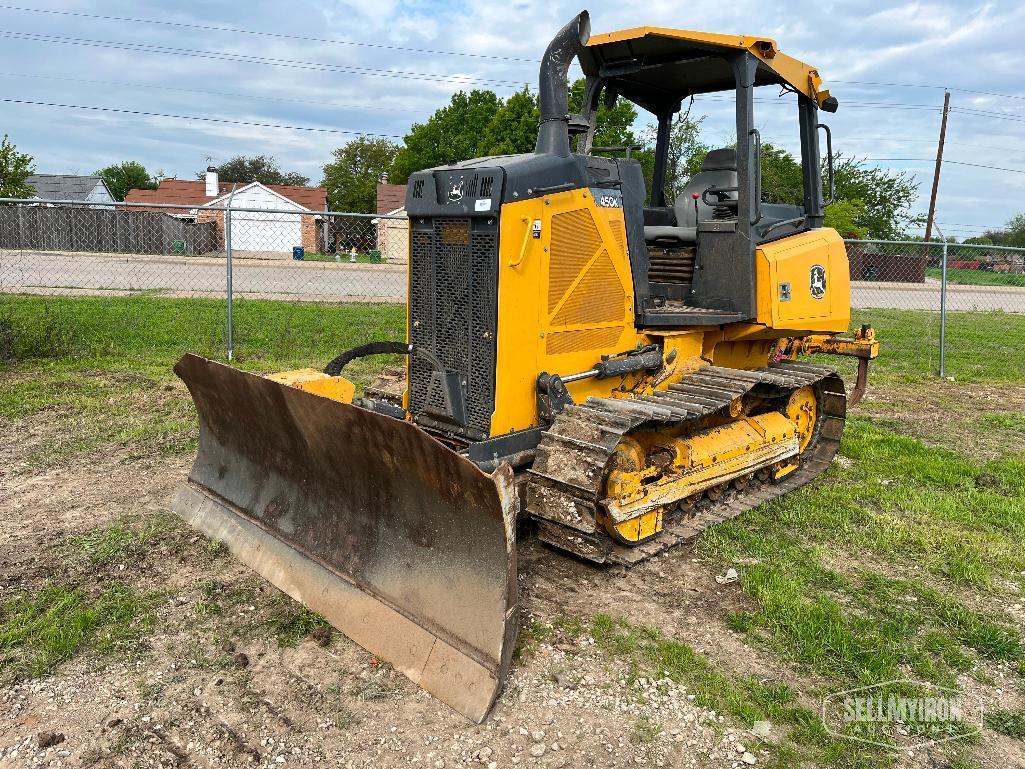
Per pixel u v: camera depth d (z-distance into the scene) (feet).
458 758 9.98
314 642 12.44
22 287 59.06
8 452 21.06
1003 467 22.63
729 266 18.10
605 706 11.13
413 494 11.87
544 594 14.34
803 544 16.97
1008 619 14.05
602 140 56.49
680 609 13.98
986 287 104.47
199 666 11.76
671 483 16.19
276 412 13.46
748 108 17.16
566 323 15.46
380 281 75.92
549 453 14.29
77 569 14.58
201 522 15.93
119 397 27.09
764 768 10.04
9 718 10.52
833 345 23.59
